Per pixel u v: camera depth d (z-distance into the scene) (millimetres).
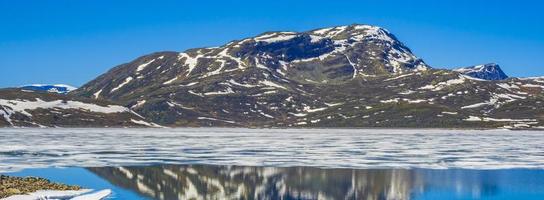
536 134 176500
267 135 159250
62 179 46969
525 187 43656
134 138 128500
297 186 44062
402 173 53000
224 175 50719
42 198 33844
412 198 39000
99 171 53219
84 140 115062
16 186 37125
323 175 51125
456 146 97750
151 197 37969
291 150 85312
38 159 66000
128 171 53375
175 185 43875
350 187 43594
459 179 48406
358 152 80938
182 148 89750
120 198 37312
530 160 67250
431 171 54719
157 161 64562
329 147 93875
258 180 47438
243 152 80500
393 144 104688
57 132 170000
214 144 103125
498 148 91562
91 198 35688
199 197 38375
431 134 174000
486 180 47781
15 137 127750
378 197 39125
